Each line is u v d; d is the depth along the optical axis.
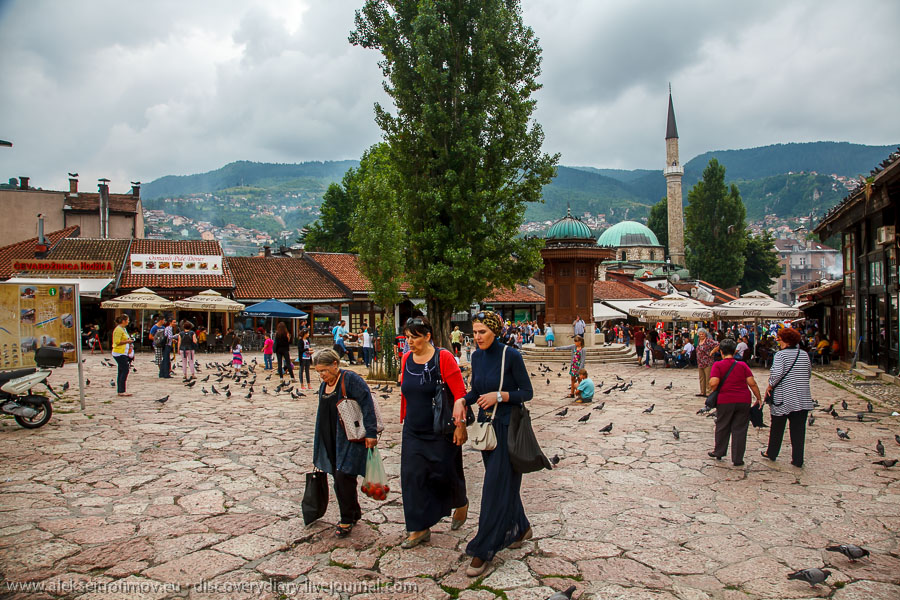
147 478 7.20
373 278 18.86
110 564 4.79
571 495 6.65
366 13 19.06
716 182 73.69
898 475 7.48
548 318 28.78
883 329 18.41
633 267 77.12
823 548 5.16
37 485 6.88
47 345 11.35
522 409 4.89
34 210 40.88
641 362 25.77
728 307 25.75
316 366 5.38
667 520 5.86
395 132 18.89
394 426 10.79
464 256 17.89
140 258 32.28
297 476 7.35
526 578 4.59
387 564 4.82
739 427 7.92
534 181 19.30
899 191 15.77
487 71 18.33
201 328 31.44
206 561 4.86
